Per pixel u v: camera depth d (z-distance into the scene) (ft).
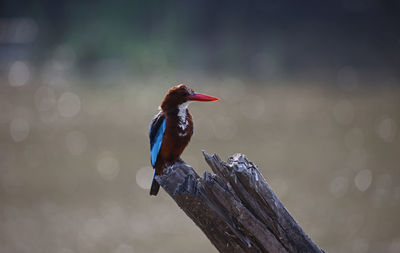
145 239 37.52
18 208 42.98
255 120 70.18
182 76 100.63
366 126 65.10
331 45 120.78
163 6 132.36
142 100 84.07
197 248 35.99
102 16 130.62
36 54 127.65
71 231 39.09
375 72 97.86
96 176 51.24
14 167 54.13
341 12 134.10
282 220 11.61
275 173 50.03
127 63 114.52
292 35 128.98
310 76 97.30
